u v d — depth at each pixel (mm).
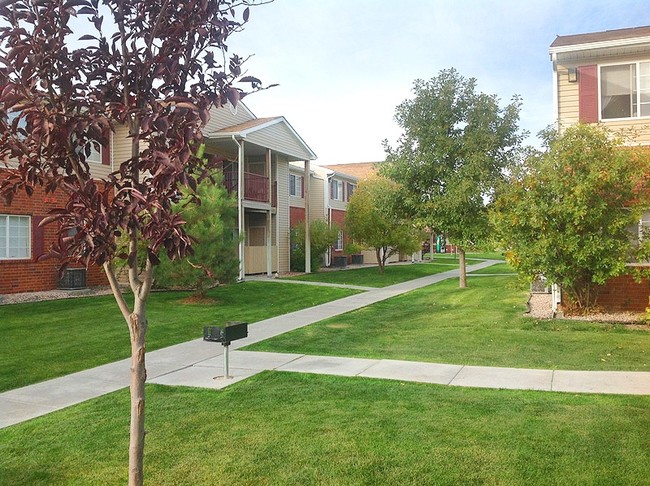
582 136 11047
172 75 2982
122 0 2939
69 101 2908
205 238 14117
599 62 12883
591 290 11938
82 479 4090
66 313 12375
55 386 6906
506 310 12852
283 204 26016
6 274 14836
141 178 3236
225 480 4020
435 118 18250
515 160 15227
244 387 6637
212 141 21438
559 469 4055
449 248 63062
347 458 4348
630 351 8320
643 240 11094
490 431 4871
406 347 9047
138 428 3107
